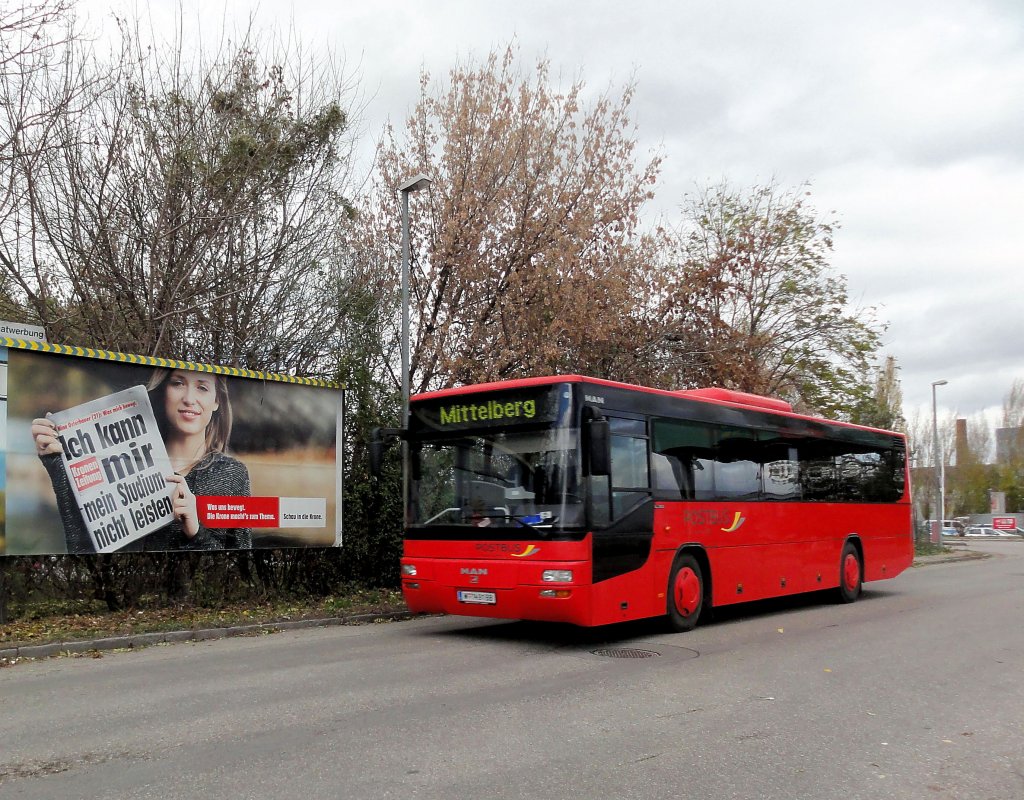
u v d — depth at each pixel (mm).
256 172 16672
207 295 16781
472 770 5484
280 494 13969
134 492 12195
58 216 15781
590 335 20891
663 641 11078
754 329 27375
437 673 8820
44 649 9977
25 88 15070
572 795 5055
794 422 14859
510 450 10750
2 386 11031
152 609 13109
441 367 20453
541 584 10148
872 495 17109
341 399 15031
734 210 28703
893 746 6211
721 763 5730
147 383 12484
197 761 5625
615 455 10844
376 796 4973
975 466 78312
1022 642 11031
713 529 12477
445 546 11047
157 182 16500
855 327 27844
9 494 11016
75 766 5520
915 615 13945
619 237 21969
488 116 21172
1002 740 6426
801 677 8672
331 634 11984
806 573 14641
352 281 19188
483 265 20812
